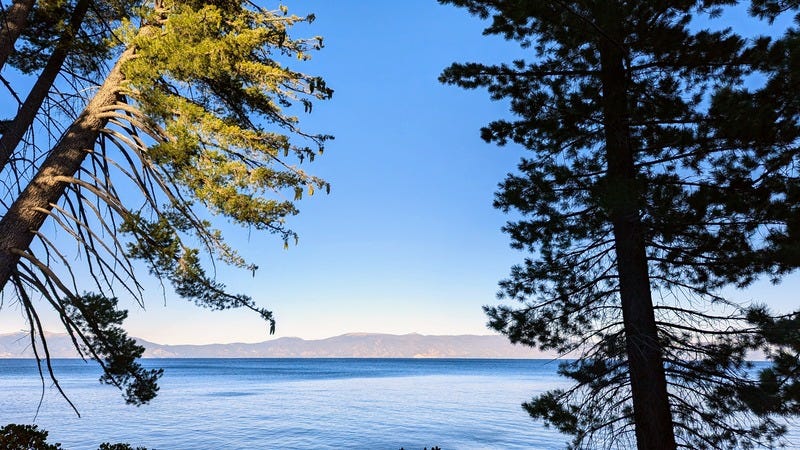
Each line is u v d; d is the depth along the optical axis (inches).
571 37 343.3
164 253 298.4
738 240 302.4
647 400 301.7
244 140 306.5
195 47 287.4
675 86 349.7
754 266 301.1
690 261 325.1
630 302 317.7
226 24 343.0
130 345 333.4
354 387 2482.8
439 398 1823.3
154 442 861.8
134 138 339.3
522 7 338.6
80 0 369.7
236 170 305.1
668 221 291.4
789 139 284.2
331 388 2400.3
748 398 283.9
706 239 306.3
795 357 259.3
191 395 1943.9
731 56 333.7
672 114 324.2
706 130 306.3
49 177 311.7
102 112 333.4
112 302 335.0
